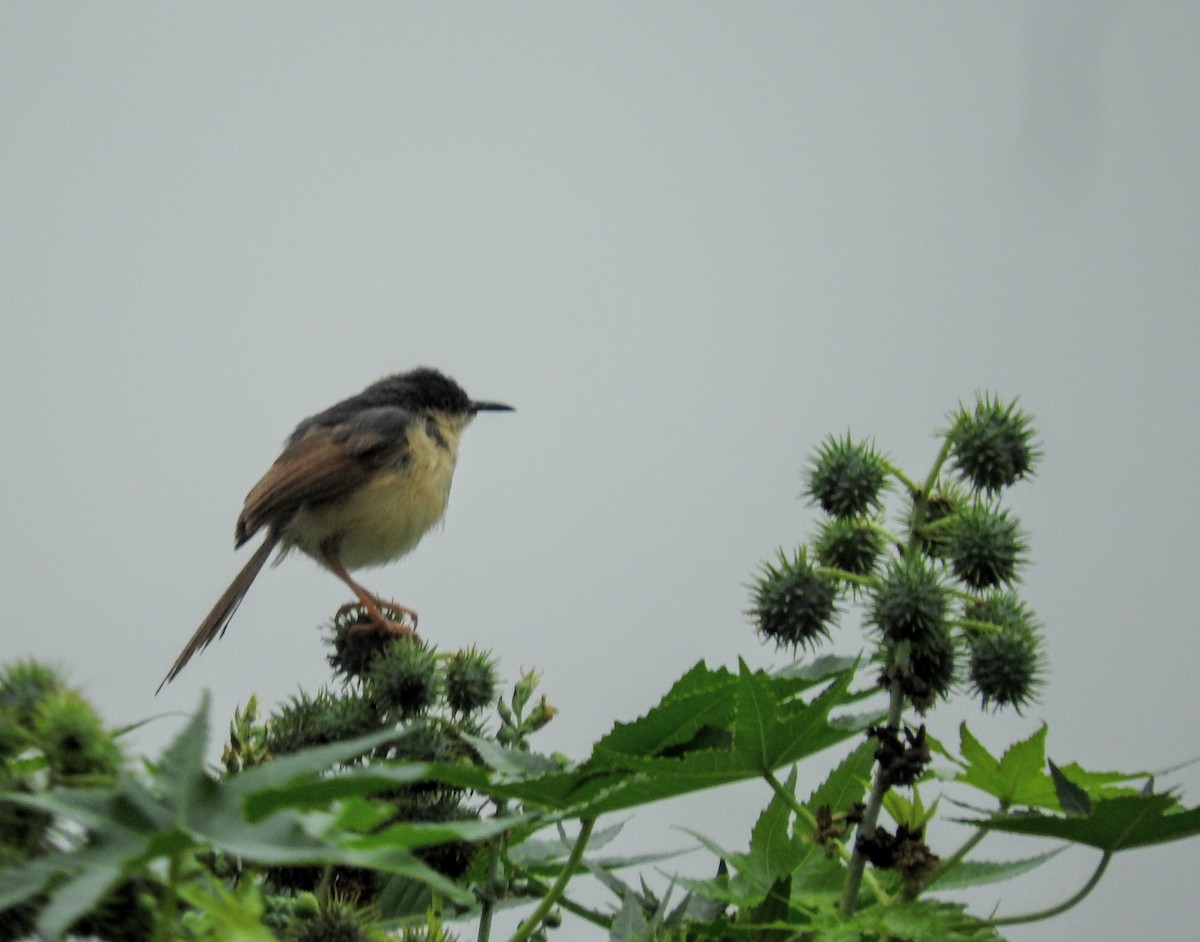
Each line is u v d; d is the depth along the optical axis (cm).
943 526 805
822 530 852
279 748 884
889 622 723
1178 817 629
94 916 425
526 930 688
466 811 818
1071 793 664
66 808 409
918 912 638
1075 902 646
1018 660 769
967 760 754
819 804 808
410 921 777
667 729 719
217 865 726
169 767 430
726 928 720
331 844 428
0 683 477
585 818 675
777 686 728
